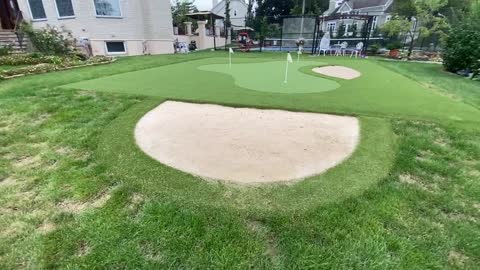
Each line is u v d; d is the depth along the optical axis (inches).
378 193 72.2
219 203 67.5
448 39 346.6
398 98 174.2
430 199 70.7
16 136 109.5
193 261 51.1
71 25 458.0
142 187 74.3
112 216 63.2
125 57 448.5
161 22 539.2
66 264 50.7
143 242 55.7
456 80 265.4
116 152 95.3
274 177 79.9
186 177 79.3
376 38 660.7
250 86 209.2
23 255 52.9
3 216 63.9
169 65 346.3
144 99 163.8
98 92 181.5
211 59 430.9
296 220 61.7
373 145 101.7
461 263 51.9
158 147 99.7
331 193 71.7
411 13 541.0
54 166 87.0
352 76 273.1
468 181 79.8
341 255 52.6
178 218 62.2
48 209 66.3
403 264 51.0
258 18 1040.8
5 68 291.7
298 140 106.7
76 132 113.8
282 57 495.5
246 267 50.1
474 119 132.0
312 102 160.2
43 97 168.2
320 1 1230.3
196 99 163.6
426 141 106.4
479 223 62.7
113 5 471.5
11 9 518.9
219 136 110.0
